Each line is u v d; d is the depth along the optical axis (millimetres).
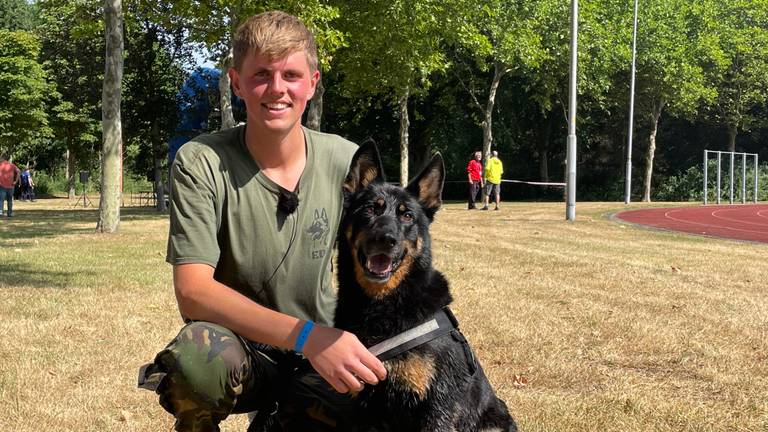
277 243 3348
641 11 37219
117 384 5484
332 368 2854
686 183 44875
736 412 5031
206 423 3014
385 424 3578
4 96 42406
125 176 67438
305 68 3277
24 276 10305
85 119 44125
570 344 6781
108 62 16875
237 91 3369
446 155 42625
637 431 4676
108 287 9492
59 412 4879
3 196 26516
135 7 23609
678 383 5707
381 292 3545
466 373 3557
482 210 28891
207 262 3084
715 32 40125
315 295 3529
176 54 33375
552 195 45469
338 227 3639
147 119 33094
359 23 24188
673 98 38531
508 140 42625
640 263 12289
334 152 3668
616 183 46500
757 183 41656
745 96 42438
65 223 21906
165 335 6957
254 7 19031
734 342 6922
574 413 4949
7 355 6180
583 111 43969
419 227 3699
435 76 38719
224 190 3268
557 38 33344
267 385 3361
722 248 14852
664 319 7832
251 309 2936
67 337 6828
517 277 10633
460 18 26391
